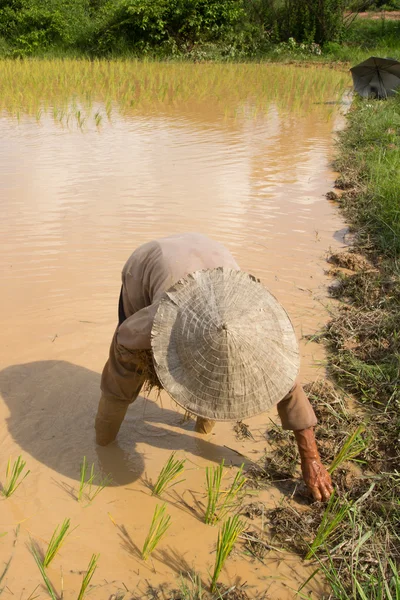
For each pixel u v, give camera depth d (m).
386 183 7.82
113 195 7.63
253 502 3.35
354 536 3.08
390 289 5.56
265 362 2.59
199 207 7.33
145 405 4.11
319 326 4.99
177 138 10.66
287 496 3.40
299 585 2.90
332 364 4.49
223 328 2.54
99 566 2.95
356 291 5.49
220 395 2.55
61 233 6.46
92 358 4.48
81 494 3.35
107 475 3.51
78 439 3.75
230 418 2.55
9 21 22.97
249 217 7.12
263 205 7.54
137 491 3.41
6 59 20.72
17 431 3.78
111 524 3.19
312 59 21.39
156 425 3.93
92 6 26.17
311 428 3.12
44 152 9.52
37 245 6.16
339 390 4.26
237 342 2.54
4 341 4.61
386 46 22.50
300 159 9.57
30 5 22.98
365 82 14.02
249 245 6.37
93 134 10.78
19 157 9.19
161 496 3.38
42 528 3.14
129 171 8.63
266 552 3.06
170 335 2.69
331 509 3.28
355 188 8.09
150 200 7.49
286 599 2.83
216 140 10.59
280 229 6.84
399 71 13.62
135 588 2.85
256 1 23.45
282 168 9.07
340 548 3.04
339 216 7.34
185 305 2.71
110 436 3.66
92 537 3.11
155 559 3.00
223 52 21.83
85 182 8.09
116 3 23.59
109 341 4.68
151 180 8.27
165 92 15.03
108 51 21.98
